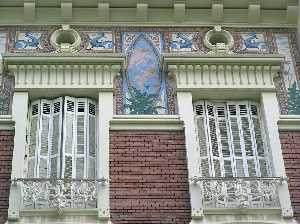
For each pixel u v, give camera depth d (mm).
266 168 15672
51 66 16516
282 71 17172
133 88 16688
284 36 18016
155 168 15320
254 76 16812
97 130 15930
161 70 17078
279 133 16047
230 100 16688
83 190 14727
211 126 16266
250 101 16703
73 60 16562
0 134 15672
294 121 16203
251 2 18000
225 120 16375
